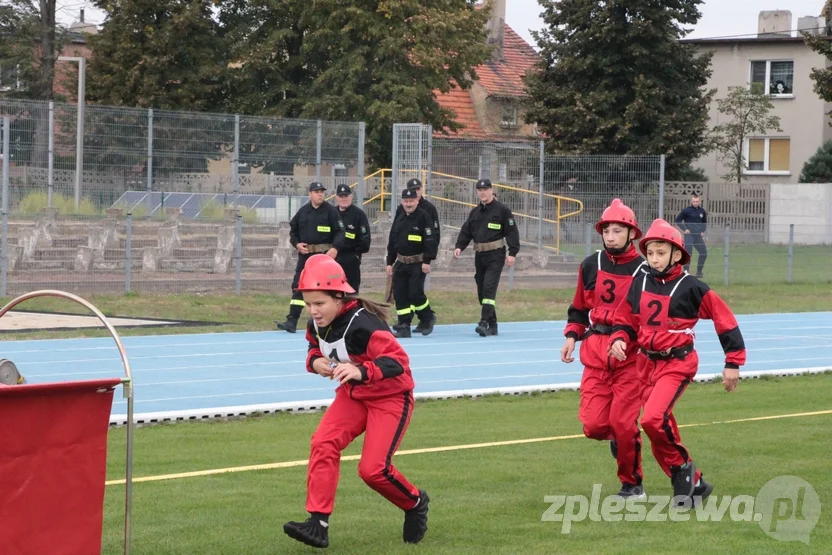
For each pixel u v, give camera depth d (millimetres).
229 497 7352
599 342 7570
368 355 6121
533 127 53438
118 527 6520
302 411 11398
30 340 16281
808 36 40875
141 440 9625
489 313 18047
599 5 43656
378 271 26000
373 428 6125
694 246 28469
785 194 45969
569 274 27406
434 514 6941
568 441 9656
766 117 46469
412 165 25984
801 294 27406
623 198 29938
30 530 4812
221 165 28266
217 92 43688
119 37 42406
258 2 42906
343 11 41406
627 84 43969
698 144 45719
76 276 22531
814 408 11828
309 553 6031
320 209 16953
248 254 25047
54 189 26656
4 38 42781
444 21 41875
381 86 41438
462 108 53062
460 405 12008
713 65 53438
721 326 7152
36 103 26438
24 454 4773
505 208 17844
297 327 18688
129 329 17734
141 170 27531
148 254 23641
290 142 28781
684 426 10414
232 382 13172
